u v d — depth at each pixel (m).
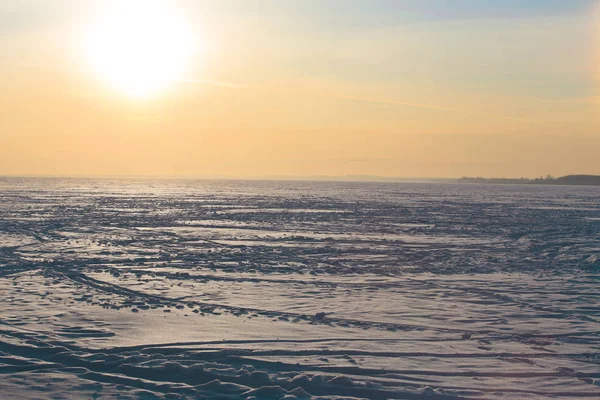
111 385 7.30
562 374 7.90
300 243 23.81
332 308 11.76
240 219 36.31
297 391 7.02
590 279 15.62
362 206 53.12
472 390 7.26
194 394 7.02
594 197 87.81
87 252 20.12
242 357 8.42
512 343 9.39
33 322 10.24
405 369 8.02
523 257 20.11
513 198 79.81
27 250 20.42
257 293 13.22
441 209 50.66
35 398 6.86
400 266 17.83
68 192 78.75
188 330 9.89
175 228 29.92
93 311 11.15
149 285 14.00
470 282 15.05
